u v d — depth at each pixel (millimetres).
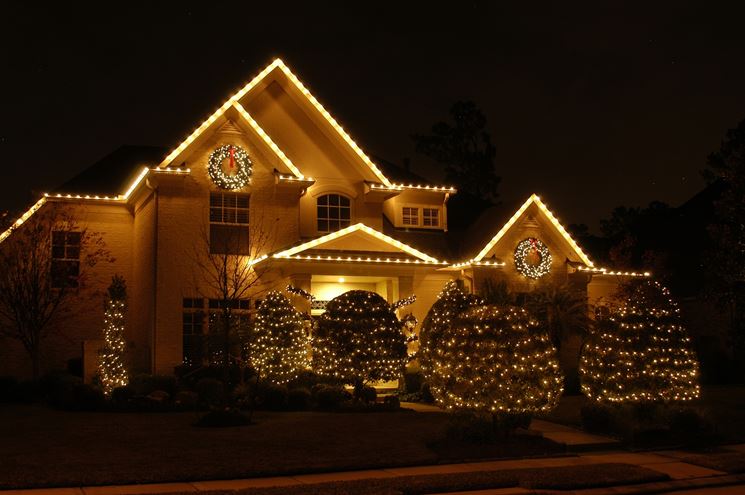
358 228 25641
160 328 24297
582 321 27500
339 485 11375
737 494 11758
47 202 26703
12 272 24469
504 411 15305
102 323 27203
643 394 17047
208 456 13297
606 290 32156
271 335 22312
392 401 20812
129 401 20109
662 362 17078
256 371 22656
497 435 15391
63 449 13812
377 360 20594
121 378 22703
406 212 31406
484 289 27172
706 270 24047
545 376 15453
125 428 16469
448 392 15758
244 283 25359
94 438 15055
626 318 17641
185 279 24750
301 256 24406
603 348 17609
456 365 15500
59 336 26703
